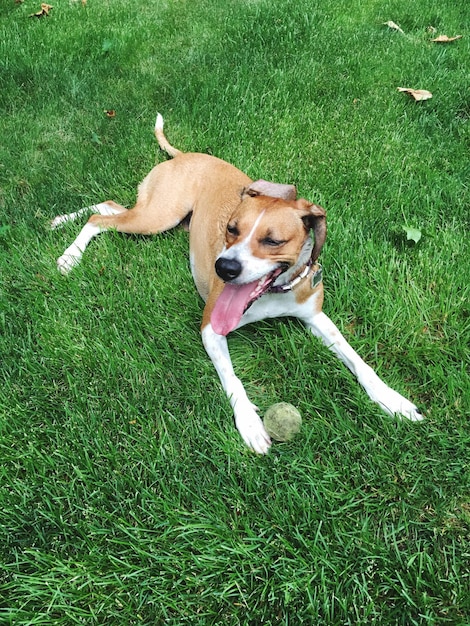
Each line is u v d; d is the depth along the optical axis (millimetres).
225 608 813
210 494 917
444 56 2012
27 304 1223
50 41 2145
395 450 968
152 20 2320
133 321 1179
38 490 919
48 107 1825
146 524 884
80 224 1438
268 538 862
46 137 1725
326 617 789
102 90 1918
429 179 1522
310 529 877
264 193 1090
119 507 901
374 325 1184
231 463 956
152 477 938
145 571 836
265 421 992
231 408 1038
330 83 1906
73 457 955
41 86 1910
